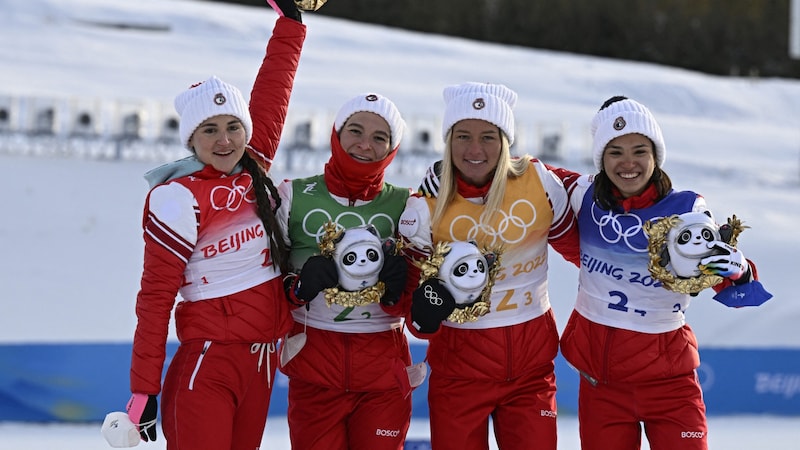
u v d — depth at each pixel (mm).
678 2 156500
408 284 13445
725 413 22641
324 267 12516
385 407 13359
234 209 12562
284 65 14562
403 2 153625
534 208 13328
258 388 12680
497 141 13078
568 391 22156
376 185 13531
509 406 13508
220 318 12398
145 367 12023
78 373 20531
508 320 13359
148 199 12422
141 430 12031
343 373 13227
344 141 13109
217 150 12555
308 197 13352
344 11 151375
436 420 13672
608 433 13438
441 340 13625
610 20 154625
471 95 13102
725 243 12547
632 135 12992
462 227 13258
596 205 13383
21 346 20328
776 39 152875
